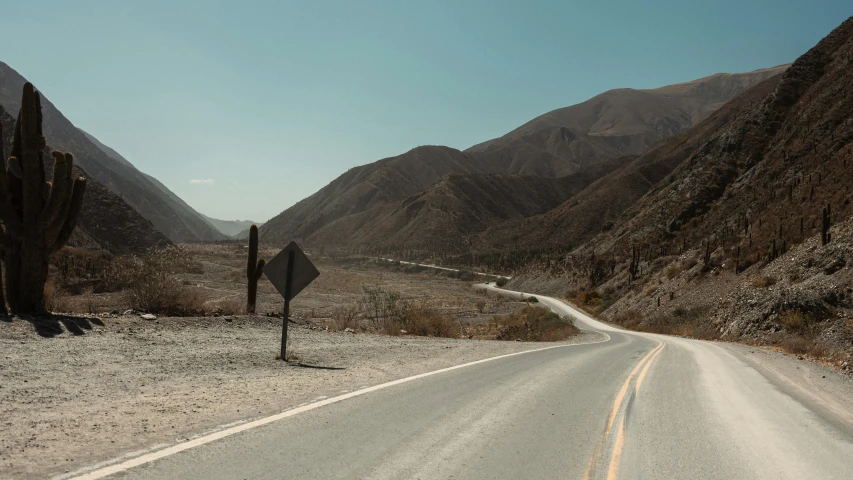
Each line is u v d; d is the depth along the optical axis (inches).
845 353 709.9
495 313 2459.4
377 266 6939.0
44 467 150.4
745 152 3550.7
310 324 680.4
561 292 4040.4
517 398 301.0
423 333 879.1
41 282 448.1
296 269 411.8
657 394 338.3
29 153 431.8
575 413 269.0
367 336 654.5
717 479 177.6
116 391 258.2
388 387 311.4
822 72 3693.4
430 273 6353.3
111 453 166.2
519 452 195.8
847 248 1135.6
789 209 1994.3
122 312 562.6
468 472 170.1
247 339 478.9
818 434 245.8
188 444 179.6
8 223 424.8
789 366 549.6
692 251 2571.4
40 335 367.9
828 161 2110.0
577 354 609.0
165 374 307.9
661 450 209.2
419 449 191.6
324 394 280.8
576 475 173.5
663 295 2203.5
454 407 266.8
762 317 1032.2
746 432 244.2
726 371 481.7
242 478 151.4
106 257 1935.3
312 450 182.2
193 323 515.2
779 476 183.5
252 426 207.5
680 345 866.1
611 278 3435.0
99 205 4030.5
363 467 168.2
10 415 203.5
